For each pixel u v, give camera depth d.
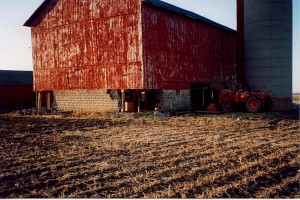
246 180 7.07
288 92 26.34
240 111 22.45
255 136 12.45
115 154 9.65
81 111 22.56
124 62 20.14
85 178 7.42
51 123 17.47
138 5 19.39
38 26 24.55
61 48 23.34
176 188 6.64
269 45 25.66
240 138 12.01
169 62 21.39
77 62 22.50
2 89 37.97
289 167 8.06
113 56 20.64
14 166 8.52
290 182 6.98
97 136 12.86
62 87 23.53
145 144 11.04
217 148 10.20
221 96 22.33
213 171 7.75
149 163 8.54
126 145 10.98
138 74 19.53
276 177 7.36
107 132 13.85
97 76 21.50
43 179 7.43
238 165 8.27
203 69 24.98
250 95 21.69
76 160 9.04
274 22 25.53
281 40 25.73
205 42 25.30
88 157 9.34
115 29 20.45
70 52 22.84
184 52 22.83
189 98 24.20
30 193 6.55
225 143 11.05
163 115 19.77
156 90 20.95
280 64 25.81
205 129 14.40
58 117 20.61
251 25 26.27
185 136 12.54
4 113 25.25
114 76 20.67
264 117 18.86
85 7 21.84
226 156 9.17
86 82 22.11
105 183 7.04
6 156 9.64
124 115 19.64
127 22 19.89
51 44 23.89
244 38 27.20
